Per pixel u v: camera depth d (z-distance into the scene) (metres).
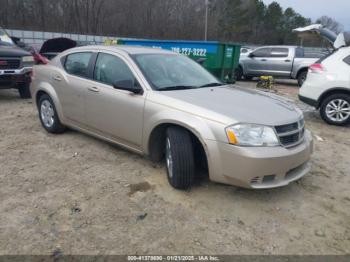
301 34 9.88
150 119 3.77
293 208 3.50
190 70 4.65
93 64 4.64
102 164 4.39
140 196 3.60
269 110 3.60
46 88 5.30
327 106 7.00
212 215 3.30
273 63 14.47
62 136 5.45
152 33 48.69
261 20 67.75
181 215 3.28
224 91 4.19
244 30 60.06
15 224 3.06
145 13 48.22
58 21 42.91
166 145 3.81
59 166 4.31
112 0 46.47
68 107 5.01
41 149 4.88
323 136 6.21
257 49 15.04
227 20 58.06
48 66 5.40
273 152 3.22
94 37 29.72
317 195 3.80
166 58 4.62
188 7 51.28
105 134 4.54
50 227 3.04
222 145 3.25
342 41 7.55
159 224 3.13
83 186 3.80
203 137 3.33
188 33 50.81
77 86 4.74
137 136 4.00
